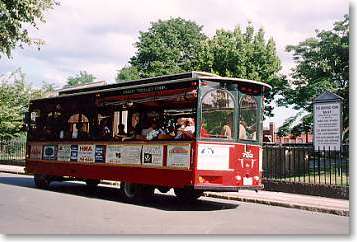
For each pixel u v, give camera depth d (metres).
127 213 11.87
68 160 17.33
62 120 17.91
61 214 11.49
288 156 17.75
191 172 12.52
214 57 41.31
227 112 13.12
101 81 18.44
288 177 17.64
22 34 21.47
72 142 17.22
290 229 10.10
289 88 33.28
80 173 16.62
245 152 13.38
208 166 12.64
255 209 13.52
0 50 21.53
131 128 14.66
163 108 13.62
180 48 61.19
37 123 19.36
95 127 16.14
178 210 12.77
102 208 12.74
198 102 12.62
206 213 12.30
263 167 18.38
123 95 15.09
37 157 19.08
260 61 40.94
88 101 16.61
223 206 14.06
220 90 13.03
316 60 29.06
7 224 9.99
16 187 18.53
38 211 11.96
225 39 41.72
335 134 16.28
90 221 10.49
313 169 16.69
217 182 12.75
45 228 9.55
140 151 14.23
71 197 15.45
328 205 13.74
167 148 13.34
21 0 20.16
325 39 28.55
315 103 16.97
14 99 38.38
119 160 14.96
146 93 14.22
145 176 13.94
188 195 15.43
